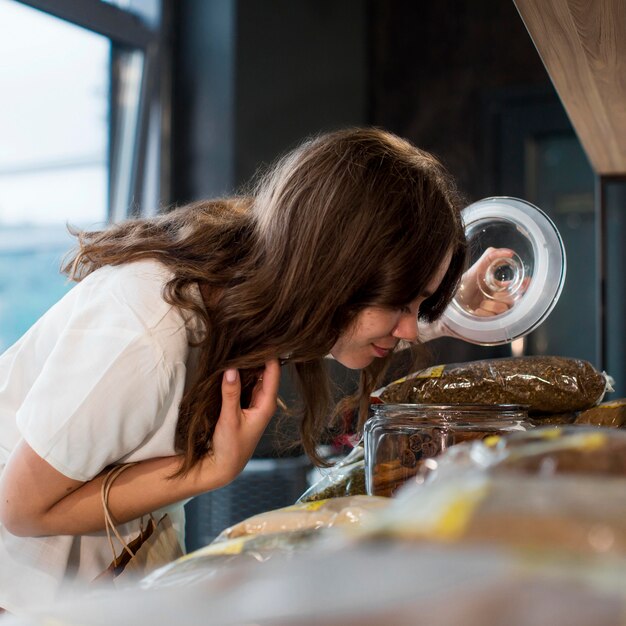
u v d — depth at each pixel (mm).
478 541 307
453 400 1092
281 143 3447
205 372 1031
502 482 348
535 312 1198
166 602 325
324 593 286
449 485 353
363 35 3727
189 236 1078
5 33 2898
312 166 986
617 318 3561
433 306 1143
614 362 3557
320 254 956
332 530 625
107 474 1041
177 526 1228
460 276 1115
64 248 3158
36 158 3049
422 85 3840
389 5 3885
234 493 3062
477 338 1243
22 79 2975
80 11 3117
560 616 270
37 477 982
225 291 1024
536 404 1073
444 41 3814
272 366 1052
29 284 3062
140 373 970
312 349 1008
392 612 274
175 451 1075
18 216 3002
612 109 1192
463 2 3789
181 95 3482
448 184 1057
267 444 3100
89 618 342
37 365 1150
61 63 3129
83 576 1109
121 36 3293
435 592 278
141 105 3432
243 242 1077
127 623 320
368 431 936
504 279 1235
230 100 3375
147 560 1126
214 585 335
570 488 338
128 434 994
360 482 1090
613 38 929
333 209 951
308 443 1287
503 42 3732
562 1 828
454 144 3799
